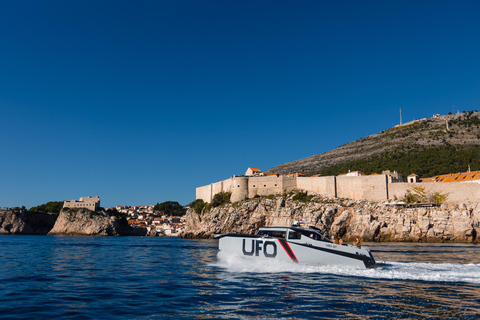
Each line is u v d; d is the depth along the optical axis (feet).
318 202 329.11
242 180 380.37
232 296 47.50
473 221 273.95
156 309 40.19
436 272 71.15
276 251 76.64
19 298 45.62
